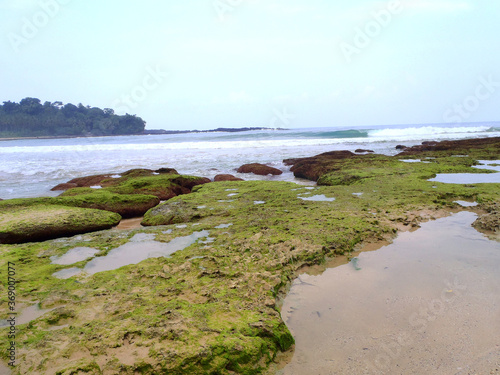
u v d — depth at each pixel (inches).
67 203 408.8
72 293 178.1
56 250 247.1
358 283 201.8
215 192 441.4
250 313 158.6
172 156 1084.5
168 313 155.0
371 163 648.4
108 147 1472.7
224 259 216.4
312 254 225.3
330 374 134.1
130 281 192.5
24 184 690.2
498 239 257.1
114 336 139.9
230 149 1277.1
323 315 171.5
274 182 497.4
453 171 557.9
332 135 1996.8
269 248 230.5
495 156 741.9
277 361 142.1
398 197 370.9
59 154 1238.3
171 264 213.0
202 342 136.4
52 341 139.3
